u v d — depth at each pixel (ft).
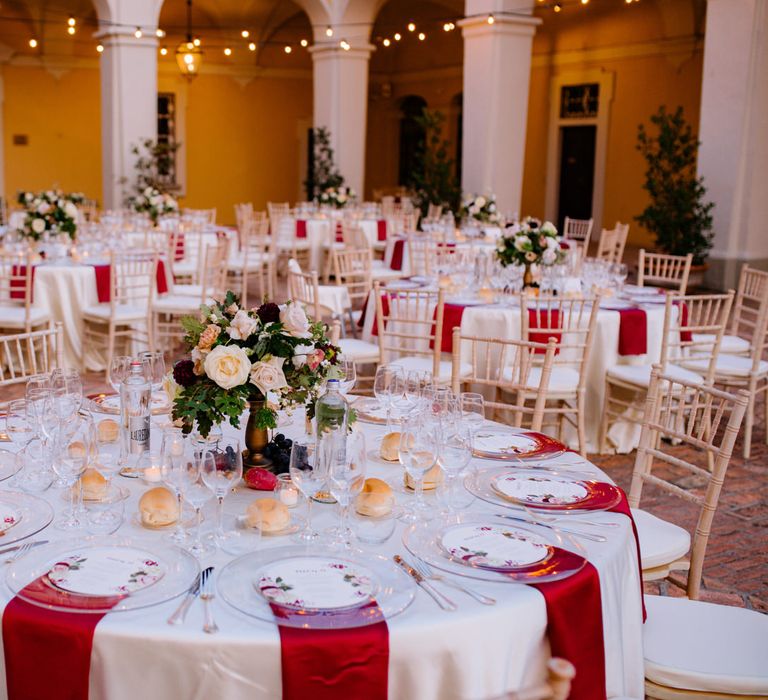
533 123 56.24
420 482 7.32
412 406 9.12
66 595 5.60
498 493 7.69
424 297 18.76
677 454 18.01
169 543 6.36
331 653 5.25
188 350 7.70
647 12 47.47
